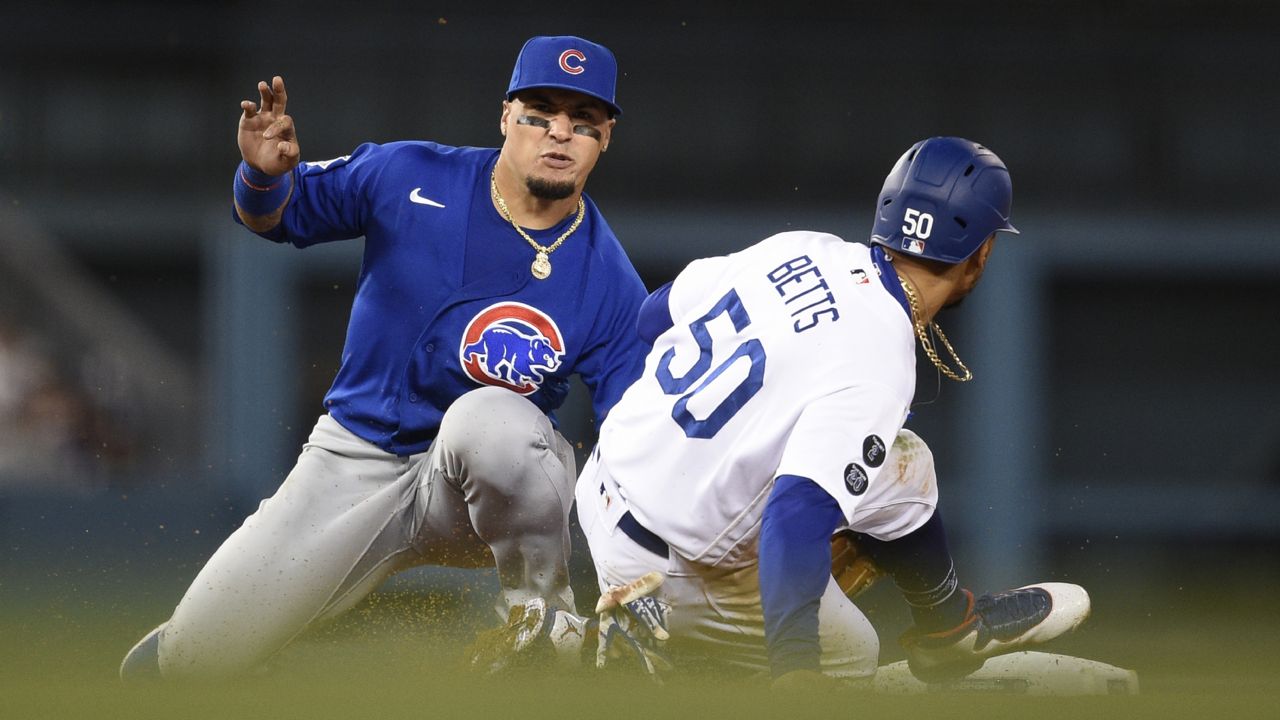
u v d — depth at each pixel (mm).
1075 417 56031
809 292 10336
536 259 13211
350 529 13047
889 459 11148
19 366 48031
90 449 47562
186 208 54281
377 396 13312
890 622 28047
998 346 53219
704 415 10500
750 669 11570
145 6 54906
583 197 13758
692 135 55344
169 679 12656
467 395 12406
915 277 10688
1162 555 50312
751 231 54844
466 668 10695
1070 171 55156
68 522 37219
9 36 54438
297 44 55031
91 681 9750
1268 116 55250
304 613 12969
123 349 51844
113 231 53875
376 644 16812
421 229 13133
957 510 51531
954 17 56062
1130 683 12414
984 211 10555
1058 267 54125
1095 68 55688
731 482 10336
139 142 54844
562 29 55500
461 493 12844
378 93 54844
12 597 26500
